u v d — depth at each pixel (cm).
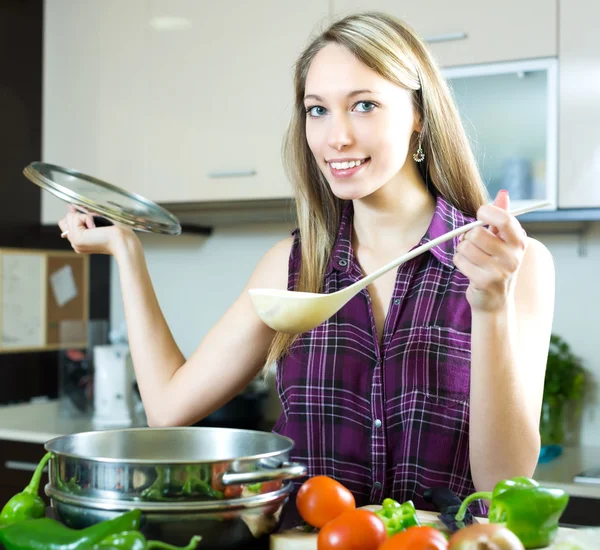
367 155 116
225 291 308
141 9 282
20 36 295
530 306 118
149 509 81
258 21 260
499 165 224
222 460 83
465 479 121
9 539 82
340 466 123
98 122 291
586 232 254
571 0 217
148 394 134
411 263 126
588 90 216
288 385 130
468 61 228
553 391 243
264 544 89
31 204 303
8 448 258
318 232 134
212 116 268
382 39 117
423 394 121
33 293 303
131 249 136
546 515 84
